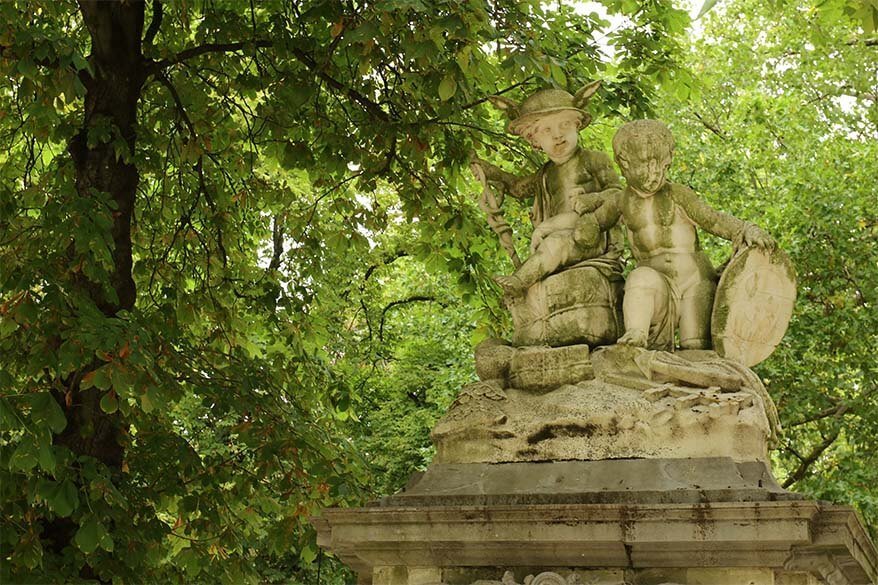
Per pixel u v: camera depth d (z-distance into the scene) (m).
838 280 15.56
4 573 7.83
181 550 9.96
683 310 7.24
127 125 9.73
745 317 7.09
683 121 17.45
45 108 8.62
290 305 11.44
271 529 10.47
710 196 16.66
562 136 7.77
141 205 11.71
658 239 7.34
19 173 11.12
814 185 15.91
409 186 11.04
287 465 10.09
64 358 7.62
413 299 19.11
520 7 9.42
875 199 16.19
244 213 11.77
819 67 17.44
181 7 9.93
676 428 6.61
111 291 8.32
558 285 7.36
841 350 15.57
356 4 9.50
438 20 8.27
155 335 9.08
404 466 18.66
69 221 8.16
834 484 14.97
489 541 6.35
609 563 6.29
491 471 6.80
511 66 8.97
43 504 8.38
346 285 15.96
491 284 11.70
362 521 6.57
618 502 6.28
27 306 7.88
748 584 6.14
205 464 10.25
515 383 7.19
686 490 6.23
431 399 18.58
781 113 17.23
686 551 6.16
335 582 17.80
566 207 7.70
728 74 17.83
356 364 16.30
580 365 7.04
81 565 8.41
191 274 11.73
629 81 11.36
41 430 7.20
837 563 6.32
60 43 8.13
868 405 15.20
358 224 12.21
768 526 5.96
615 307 7.39
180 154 10.56
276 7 10.95
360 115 10.70
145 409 7.79
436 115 10.52
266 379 10.36
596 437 6.71
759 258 7.10
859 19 7.46
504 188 8.06
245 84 10.51
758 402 6.70
